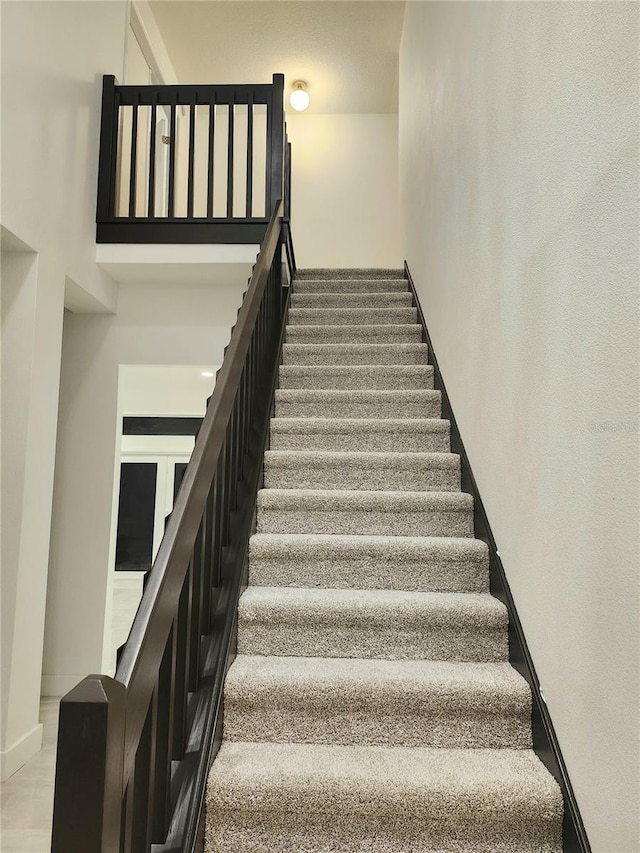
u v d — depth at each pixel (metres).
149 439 9.09
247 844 1.54
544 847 1.53
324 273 5.14
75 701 0.93
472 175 2.64
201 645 1.86
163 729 1.40
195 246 4.05
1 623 2.86
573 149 1.52
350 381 3.62
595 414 1.39
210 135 4.17
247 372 2.76
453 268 3.06
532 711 1.77
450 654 2.03
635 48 1.22
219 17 5.71
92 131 3.98
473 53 2.64
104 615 4.12
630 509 1.23
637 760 1.19
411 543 2.30
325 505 2.57
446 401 3.20
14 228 2.94
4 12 2.85
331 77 6.60
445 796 1.53
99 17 4.09
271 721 1.80
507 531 2.07
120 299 4.46
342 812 1.54
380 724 1.79
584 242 1.45
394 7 5.57
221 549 2.20
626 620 1.24
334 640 2.06
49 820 2.38
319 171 7.14
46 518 3.20
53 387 3.32
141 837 1.26
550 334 1.67
